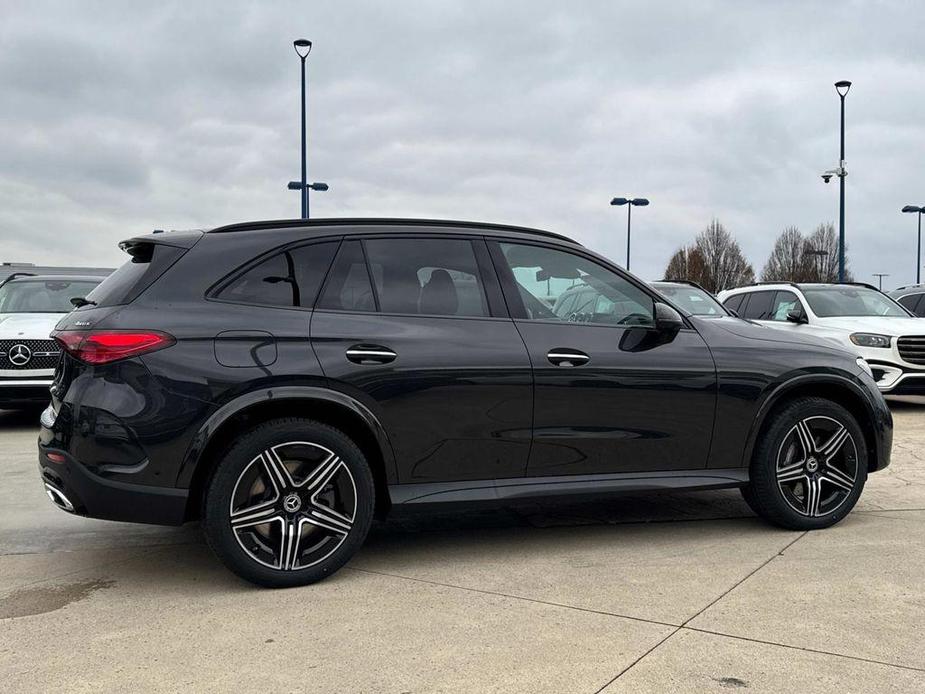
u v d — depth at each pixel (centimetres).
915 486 578
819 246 5334
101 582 384
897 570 391
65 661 295
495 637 314
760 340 458
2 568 405
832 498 466
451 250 416
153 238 385
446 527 479
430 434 389
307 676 282
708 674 281
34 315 912
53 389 383
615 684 274
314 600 357
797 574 386
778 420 452
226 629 324
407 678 280
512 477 407
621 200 3653
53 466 359
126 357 350
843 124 2444
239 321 365
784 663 289
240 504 361
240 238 385
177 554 429
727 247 5503
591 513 509
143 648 306
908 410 1029
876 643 306
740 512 509
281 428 364
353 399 375
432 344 391
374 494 392
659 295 446
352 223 406
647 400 425
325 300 385
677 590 366
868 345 957
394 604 351
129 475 347
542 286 427
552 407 407
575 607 346
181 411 349
